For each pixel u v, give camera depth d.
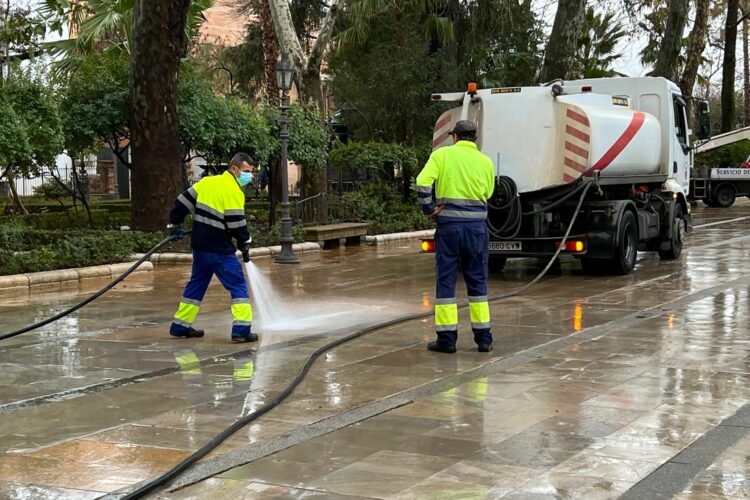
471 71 29.75
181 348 8.38
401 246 20.86
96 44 22.64
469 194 7.90
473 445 5.22
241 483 4.62
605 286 12.76
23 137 15.27
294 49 22.09
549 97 13.01
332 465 4.89
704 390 6.51
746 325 9.32
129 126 18.33
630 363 7.47
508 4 28.41
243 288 8.75
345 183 25.91
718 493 4.38
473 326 8.05
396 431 5.53
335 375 7.15
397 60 26.45
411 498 4.37
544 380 6.88
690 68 32.53
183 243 17.38
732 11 42.25
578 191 13.07
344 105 27.67
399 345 8.44
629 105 15.03
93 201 30.34
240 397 6.43
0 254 14.08
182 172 19.14
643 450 5.08
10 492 4.50
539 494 4.40
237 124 19.16
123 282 13.95
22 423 5.80
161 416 5.94
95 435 5.50
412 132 27.20
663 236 16.17
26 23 20.69
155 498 4.42
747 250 18.08
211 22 47.06
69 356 8.04
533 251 13.45
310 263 16.95
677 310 10.38
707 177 35.44
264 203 29.27
